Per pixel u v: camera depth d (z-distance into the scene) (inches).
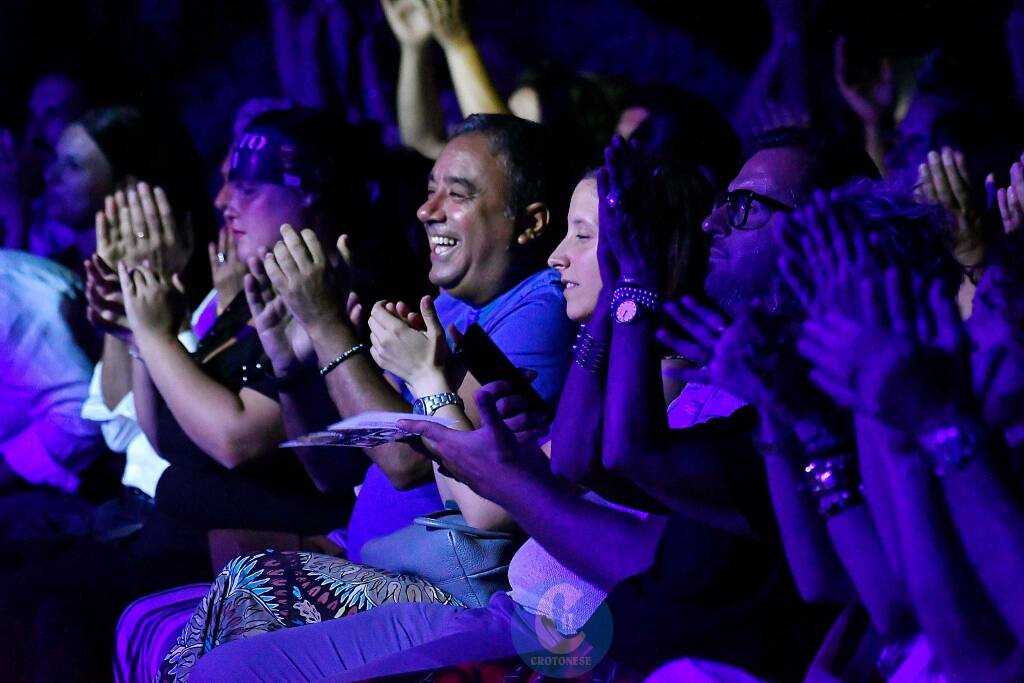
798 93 385.4
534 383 242.4
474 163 254.2
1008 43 353.4
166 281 289.4
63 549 320.8
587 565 191.6
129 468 330.3
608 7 548.7
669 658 181.2
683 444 177.8
